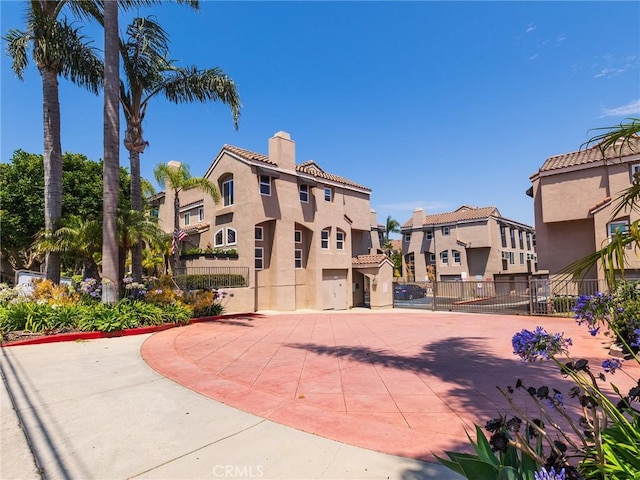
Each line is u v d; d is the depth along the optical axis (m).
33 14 12.86
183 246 25.73
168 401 5.34
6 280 29.12
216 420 4.66
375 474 3.38
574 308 3.36
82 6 14.07
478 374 6.97
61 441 4.07
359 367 7.48
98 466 3.56
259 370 7.19
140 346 9.11
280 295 21.17
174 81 16.02
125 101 15.55
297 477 3.35
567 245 19.09
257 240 21.27
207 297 15.79
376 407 5.23
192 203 25.91
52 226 13.12
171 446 3.96
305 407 5.14
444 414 4.96
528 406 5.23
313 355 8.56
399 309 24.14
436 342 10.34
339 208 26.08
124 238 13.04
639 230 2.82
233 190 21.77
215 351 8.91
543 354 2.75
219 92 16.06
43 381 6.24
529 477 2.38
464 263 40.06
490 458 2.59
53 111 13.37
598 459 2.35
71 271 23.75
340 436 4.18
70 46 13.80
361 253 31.56
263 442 4.04
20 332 9.66
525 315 17.84
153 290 13.66
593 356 8.39
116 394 5.63
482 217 39.44
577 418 4.70
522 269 46.03
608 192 17.42
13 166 23.73
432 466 3.51
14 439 4.10
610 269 2.98
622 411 3.04
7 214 23.06
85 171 25.03
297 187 23.06
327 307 24.22
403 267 45.47
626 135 3.00
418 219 43.72
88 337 9.94
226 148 21.94
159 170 19.22
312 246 23.70
